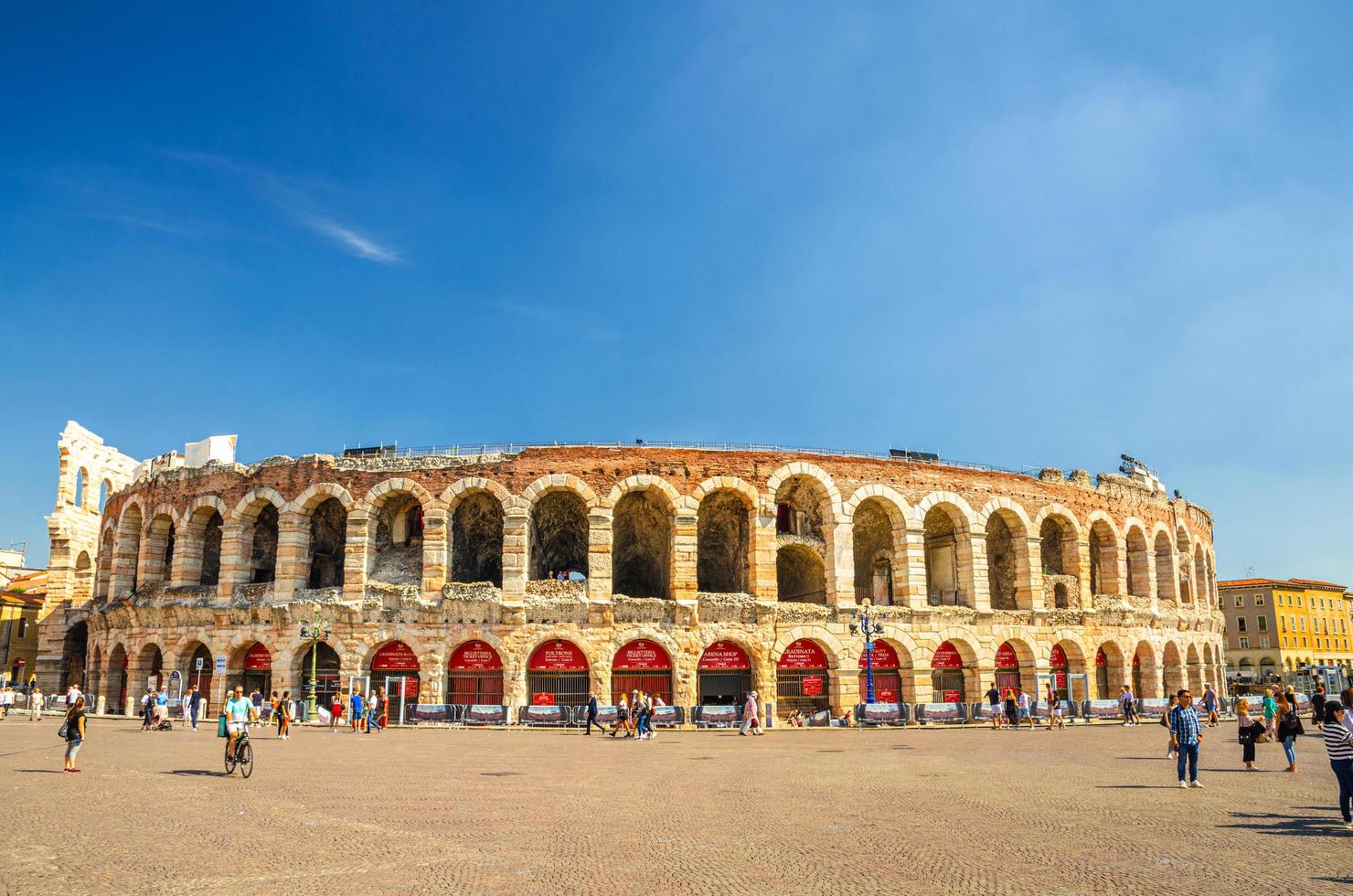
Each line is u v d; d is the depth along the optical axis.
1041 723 51.53
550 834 17.17
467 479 52.75
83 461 78.19
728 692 52.19
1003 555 62.28
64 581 74.50
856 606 53.00
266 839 16.58
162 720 46.03
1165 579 69.06
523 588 51.03
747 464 53.78
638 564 62.59
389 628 51.03
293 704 51.19
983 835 16.98
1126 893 12.76
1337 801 21.06
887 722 49.09
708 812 19.73
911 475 56.19
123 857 15.11
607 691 49.81
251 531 56.53
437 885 13.32
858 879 13.65
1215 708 51.72
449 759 31.19
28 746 35.22
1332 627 132.00
